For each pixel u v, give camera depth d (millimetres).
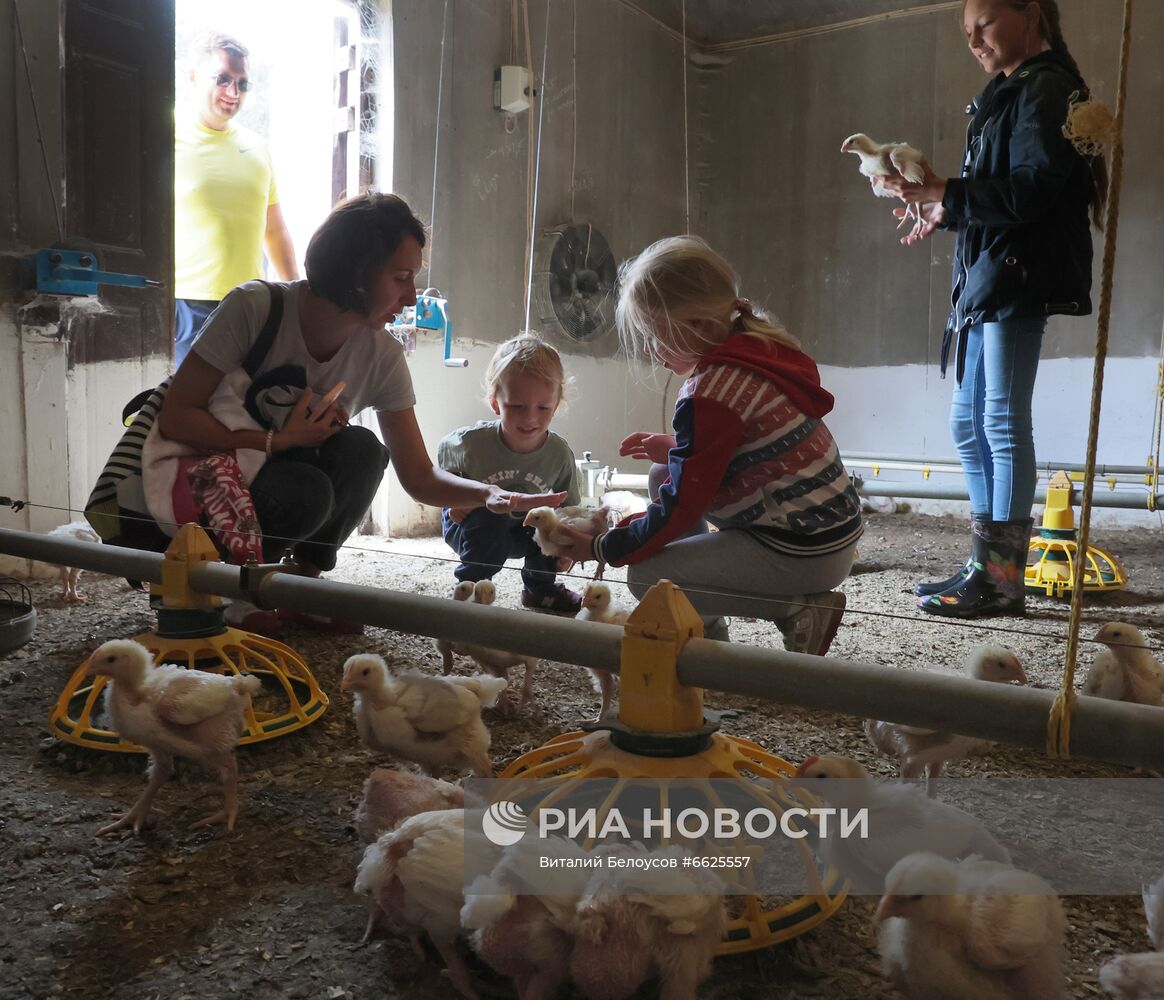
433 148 6918
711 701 2674
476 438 3754
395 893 1411
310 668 2953
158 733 1822
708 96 9852
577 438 8594
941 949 1240
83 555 2574
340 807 2031
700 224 9898
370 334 3211
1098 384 1313
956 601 4039
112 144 4664
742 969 1460
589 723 1628
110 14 4605
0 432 4281
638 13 8984
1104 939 1559
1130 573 5379
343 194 6672
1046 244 3807
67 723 2301
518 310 7801
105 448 4758
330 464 3363
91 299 4543
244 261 5770
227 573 2273
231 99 5562
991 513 4094
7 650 2984
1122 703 1314
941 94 8727
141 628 3379
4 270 4266
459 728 1998
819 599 2633
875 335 9109
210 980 1429
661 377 9633
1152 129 7801
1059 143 3604
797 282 9484
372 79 6605
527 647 1783
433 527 7039
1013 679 2090
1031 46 3930
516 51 7590
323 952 1502
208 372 3039
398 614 1971
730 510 2627
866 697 1443
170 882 1713
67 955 1490
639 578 2686
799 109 9406
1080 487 5727
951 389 8766
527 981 1320
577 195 8391
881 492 6184
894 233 8977
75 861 1775
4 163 4246
